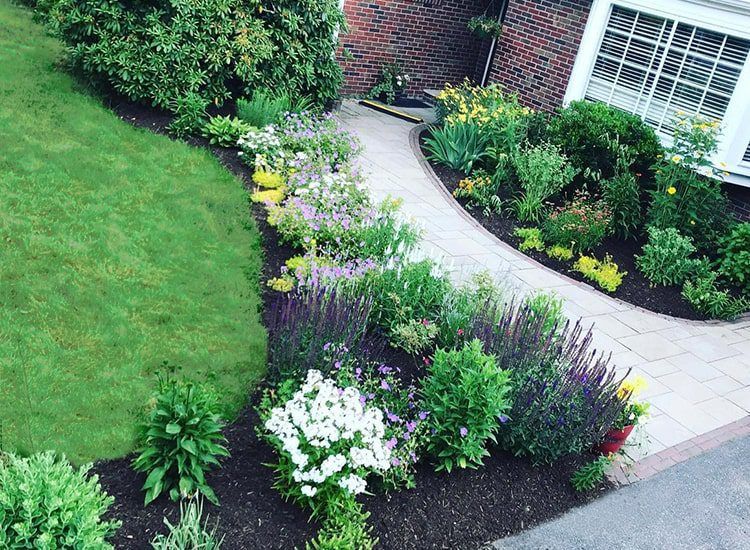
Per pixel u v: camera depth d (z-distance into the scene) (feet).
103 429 14.76
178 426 12.80
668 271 28.30
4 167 24.67
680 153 31.09
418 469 15.29
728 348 25.04
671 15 32.91
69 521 9.84
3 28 37.96
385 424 15.07
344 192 26.17
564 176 32.07
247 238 23.82
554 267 28.22
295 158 28.86
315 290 17.65
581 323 24.52
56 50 36.45
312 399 14.44
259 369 17.46
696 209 30.58
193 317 19.31
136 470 13.55
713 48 31.94
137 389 16.17
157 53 31.55
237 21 33.04
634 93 35.19
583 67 36.60
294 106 35.91
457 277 25.26
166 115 32.37
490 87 38.32
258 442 14.97
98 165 26.48
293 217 23.62
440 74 49.80
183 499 12.73
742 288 29.09
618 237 31.60
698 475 17.97
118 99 32.89
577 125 33.35
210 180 27.27
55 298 18.81
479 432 15.28
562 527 15.06
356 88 46.68
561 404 16.37
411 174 34.27
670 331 25.39
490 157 34.81
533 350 17.20
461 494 15.01
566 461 16.94
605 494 16.44
